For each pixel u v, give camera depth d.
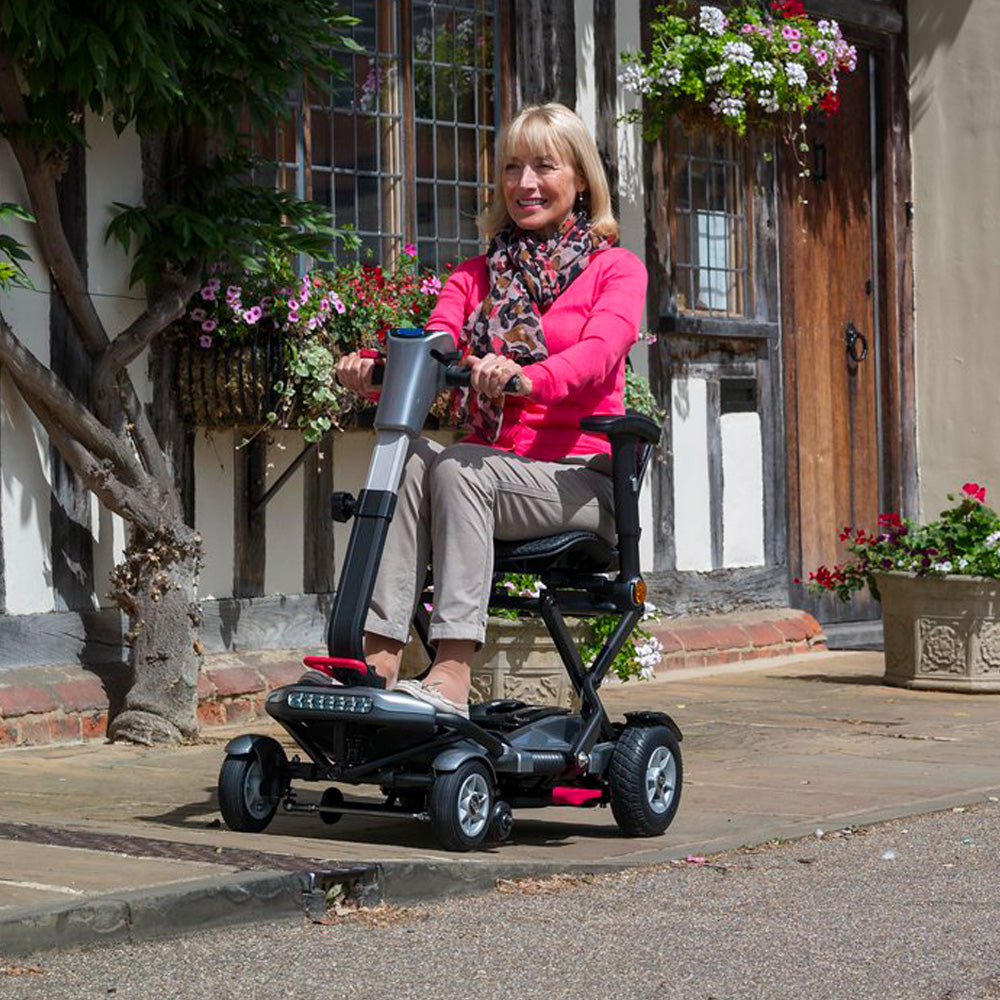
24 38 6.36
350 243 7.62
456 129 8.71
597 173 4.96
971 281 11.50
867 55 11.44
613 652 4.85
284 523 7.86
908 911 3.96
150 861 4.05
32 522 6.87
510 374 4.48
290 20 7.06
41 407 6.69
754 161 10.49
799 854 4.64
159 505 6.87
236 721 7.38
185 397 7.30
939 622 8.70
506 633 6.68
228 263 7.30
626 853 4.57
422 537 4.57
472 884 4.14
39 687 6.75
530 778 4.74
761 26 9.22
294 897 3.85
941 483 11.61
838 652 10.66
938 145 11.58
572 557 4.79
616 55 9.56
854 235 11.27
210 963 3.46
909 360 11.59
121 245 7.20
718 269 10.31
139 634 6.83
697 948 3.62
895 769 6.12
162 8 6.46
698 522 10.06
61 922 3.48
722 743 6.79
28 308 6.82
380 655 4.54
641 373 9.70
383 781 4.48
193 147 7.31
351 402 7.43
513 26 8.98
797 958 3.54
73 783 5.81
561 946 3.63
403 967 3.45
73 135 6.70
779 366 10.62
